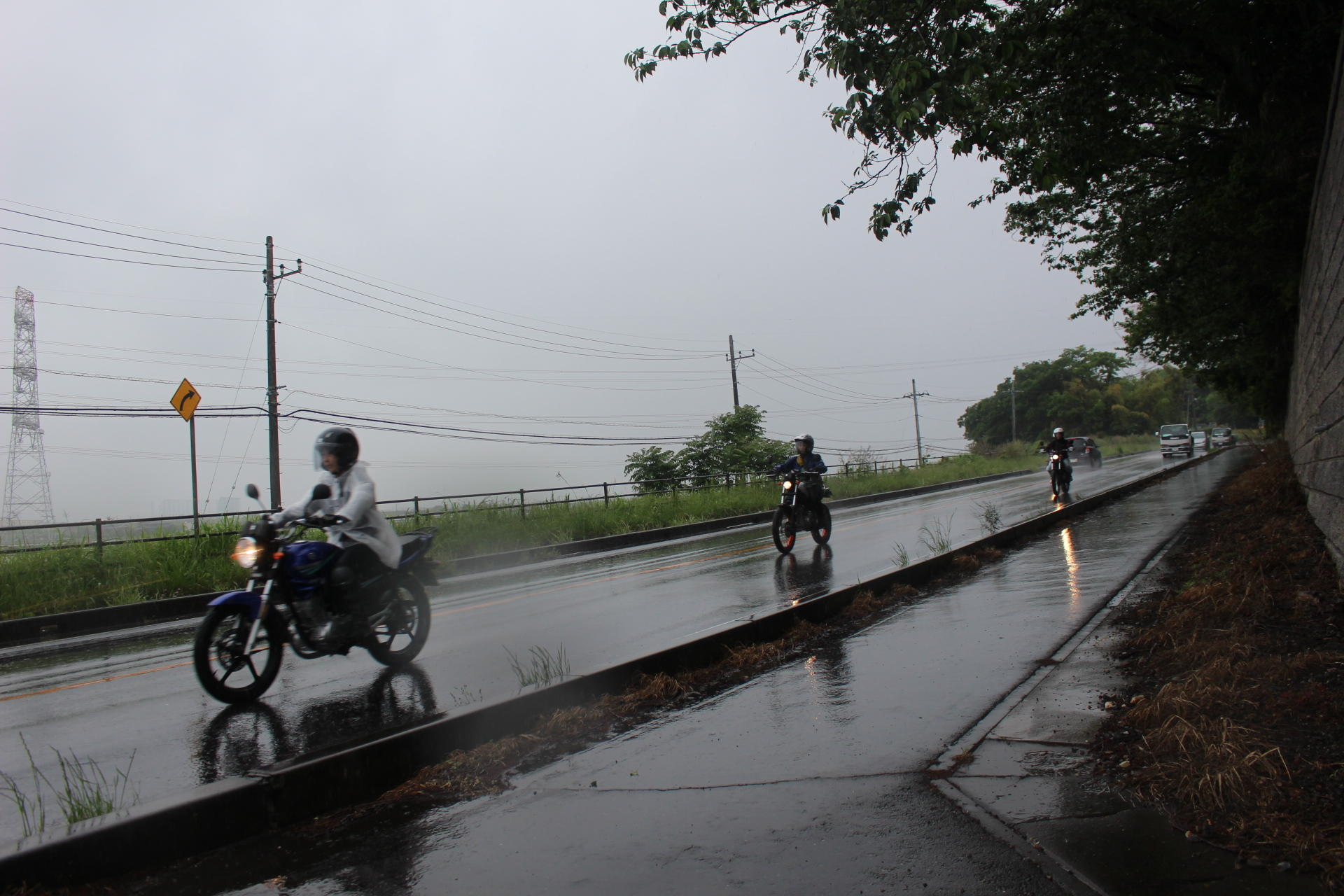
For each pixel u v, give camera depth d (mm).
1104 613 7438
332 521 6426
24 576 12438
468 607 10734
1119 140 12953
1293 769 3564
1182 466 32625
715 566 13297
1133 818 3445
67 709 6559
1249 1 11430
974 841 3367
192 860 3730
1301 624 5699
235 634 6227
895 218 8195
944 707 5188
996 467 46812
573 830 3773
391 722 5582
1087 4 10891
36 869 3389
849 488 32219
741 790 4098
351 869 3537
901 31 7453
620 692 5945
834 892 3064
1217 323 23359
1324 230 8938
